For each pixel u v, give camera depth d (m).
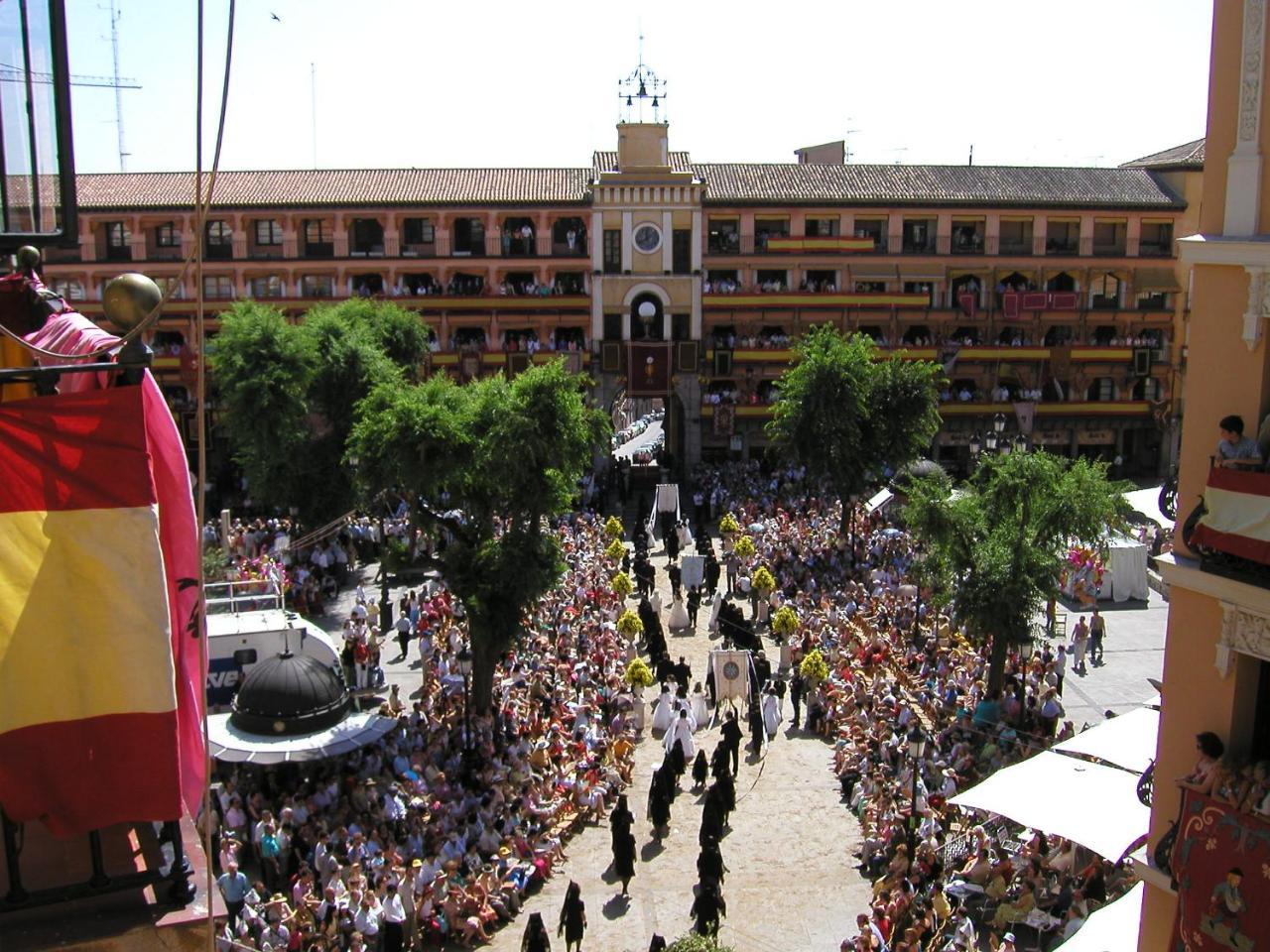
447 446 38.12
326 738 30.44
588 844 32.16
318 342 60.38
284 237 78.75
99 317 78.00
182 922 8.24
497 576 37.03
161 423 8.74
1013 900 25.58
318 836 28.39
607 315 79.81
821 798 34.38
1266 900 12.13
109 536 8.12
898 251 80.81
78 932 8.11
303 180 80.44
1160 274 82.44
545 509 37.94
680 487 77.44
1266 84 12.88
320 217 79.00
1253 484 12.48
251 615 37.00
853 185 81.25
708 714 40.78
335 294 79.44
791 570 53.94
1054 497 36.69
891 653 41.00
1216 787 12.80
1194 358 13.71
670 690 40.09
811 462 60.44
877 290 81.88
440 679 40.59
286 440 57.97
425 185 80.06
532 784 32.41
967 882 26.62
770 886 29.33
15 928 8.09
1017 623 35.94
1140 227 82.44
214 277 78.62
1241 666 13.16
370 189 79.56
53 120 10.84
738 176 81.88
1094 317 82.19
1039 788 24.69
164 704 8.29
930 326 81.50
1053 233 82.81
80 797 8.17
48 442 8.00
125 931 8.13
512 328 80.44
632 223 79.00
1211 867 12.70
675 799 34.47
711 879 28.14
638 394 79.31
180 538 8.93
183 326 78.00
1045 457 37.22
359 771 32.31
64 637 8.10
